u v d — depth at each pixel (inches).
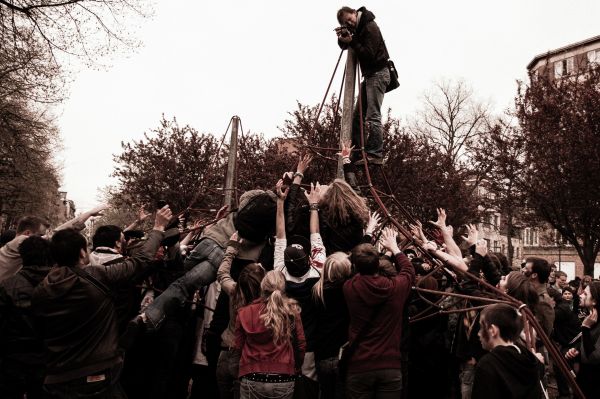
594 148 730.8
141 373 211.5
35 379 173.6
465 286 228.8
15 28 581.9
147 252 165.2
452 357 252.1
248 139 911.7
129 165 928.3
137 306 219.0
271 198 211.3
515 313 142.2
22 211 1256.2
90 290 149.3
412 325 247.1
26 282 174.9
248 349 165.0
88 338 149.1
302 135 824.3
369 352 166.7
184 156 885.2
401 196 872.3
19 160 932.6
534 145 789.9
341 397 181.0
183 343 238.7
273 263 208.8
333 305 182.2
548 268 227.8
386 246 190.2
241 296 176.9
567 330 305.6
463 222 922.1
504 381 132.3
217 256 214.8
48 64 663.8
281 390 160.1
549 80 847.1
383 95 273.6
